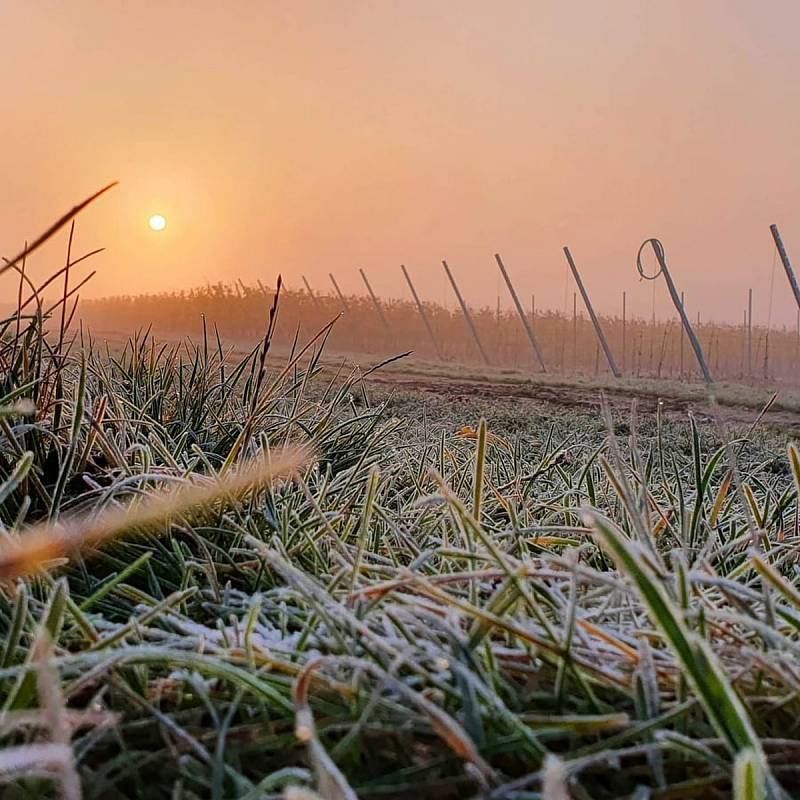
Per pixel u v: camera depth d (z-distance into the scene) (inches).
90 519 52.7
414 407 333.4
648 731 31.1
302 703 28.0
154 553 55.5
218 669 30.3
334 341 1082.7
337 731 31.9
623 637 38.5
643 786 27.5
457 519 61.6
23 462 43.6
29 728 29.9
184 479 57.7
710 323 984.9
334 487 75.9
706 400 492.1
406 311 1159.6
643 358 1018.7
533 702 35.1
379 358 778.2
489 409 359.9
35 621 40.0
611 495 84.9
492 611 39.3
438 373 655.1
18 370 66.2
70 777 22.0
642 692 33.2
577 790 27.8
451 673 34.3
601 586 48.3
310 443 84.3
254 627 41.8
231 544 60.5
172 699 35.6
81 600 47.4
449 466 110.0
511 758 30.5
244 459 74.6
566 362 1073.5
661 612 27.6
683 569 39.0
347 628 38.8
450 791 28.7
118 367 115.0
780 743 30.0
